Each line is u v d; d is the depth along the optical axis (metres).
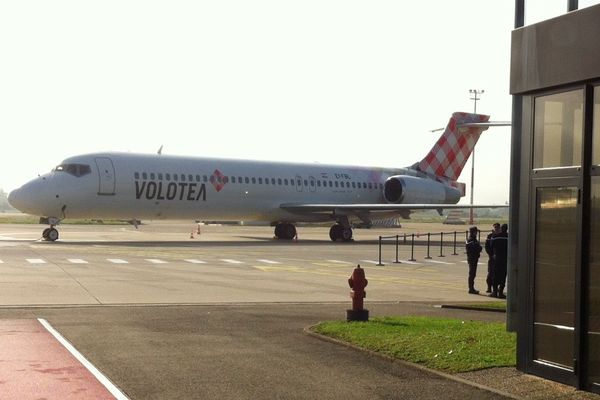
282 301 19.27
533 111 10.40
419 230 85.75
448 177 60.66
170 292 20.70
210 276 25.47
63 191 41.91
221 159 48.56
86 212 43.03
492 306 18.33
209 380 9.88
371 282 25.16
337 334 13.13
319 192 52.84
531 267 10.30
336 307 17.88
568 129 9.89
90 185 42.47
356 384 9.73
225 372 10.38
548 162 10.19
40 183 41.84
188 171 46.06
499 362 10.76
